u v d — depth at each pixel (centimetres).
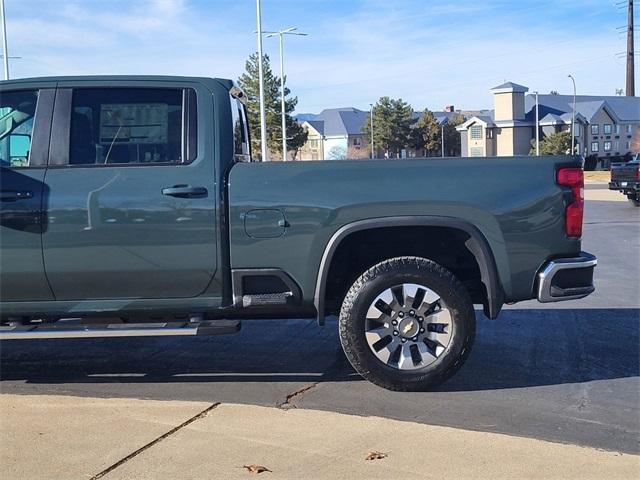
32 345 693
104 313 528
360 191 515
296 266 520
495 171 521
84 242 514
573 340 691
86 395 536
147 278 520
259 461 410
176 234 515
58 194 513
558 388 547
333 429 460
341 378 575
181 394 536
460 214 518
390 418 480
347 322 519
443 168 520
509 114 7719
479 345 673
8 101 534
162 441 440
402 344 523
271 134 5825
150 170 519
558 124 7588
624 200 2897
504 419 480
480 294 580
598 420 480
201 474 394
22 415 488
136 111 532
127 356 650
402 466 404
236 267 520
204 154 523
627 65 7469
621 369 597
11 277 518
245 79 5766
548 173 525
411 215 516
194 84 536
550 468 402
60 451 425
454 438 445
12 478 390
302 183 517
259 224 516
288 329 745
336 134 9662
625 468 403
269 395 532
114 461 411
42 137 527
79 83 534
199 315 537
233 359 635
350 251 566
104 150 528
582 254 543
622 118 8181
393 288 520
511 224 520
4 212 511
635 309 830
